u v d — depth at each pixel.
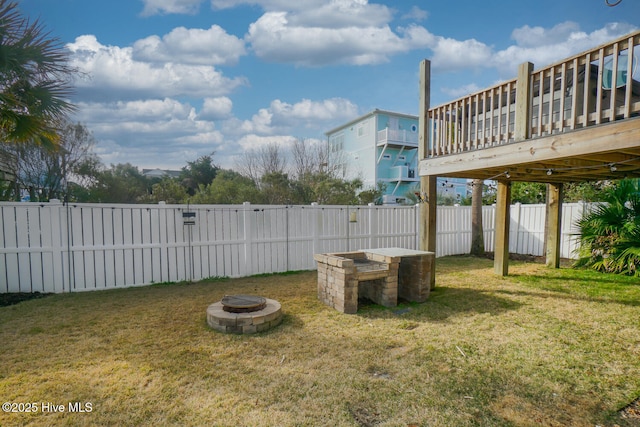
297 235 8.11
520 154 4.44
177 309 4.94
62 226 5.97
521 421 2.37
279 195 14.21
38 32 4.75
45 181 11.66
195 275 7.03
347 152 24.92
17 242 5.75
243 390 2.74
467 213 10.87
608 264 7.49
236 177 16.38
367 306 5.14
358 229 8.90
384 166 22.70
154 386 2.79
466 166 5.28
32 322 4.35
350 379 2.93
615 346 3.63
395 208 9.43
